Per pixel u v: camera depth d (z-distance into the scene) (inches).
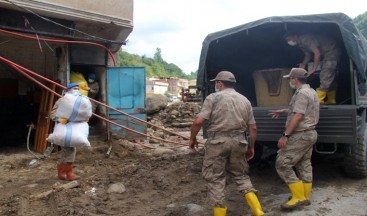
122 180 243.9
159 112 769.6
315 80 263.9
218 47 275.6
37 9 328.5
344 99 262.2
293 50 299.4
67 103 236.8
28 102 446.0
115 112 385.4
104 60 392.2
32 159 315.0
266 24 236.8
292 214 175.0
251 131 171.6
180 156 323.0
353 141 198.5
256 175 254.7
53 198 202.8
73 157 248.5
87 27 382.3
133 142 392.2
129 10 395.5
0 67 430.0
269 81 254.2
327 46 228.8
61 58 370.6
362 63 212.7
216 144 159.2
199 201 199.9
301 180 186.2
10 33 313.9
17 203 196.2
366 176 231.1
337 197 197.8
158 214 181.8
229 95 163.9
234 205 192.5
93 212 183.2
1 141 411.8
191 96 1001.5
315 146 216.8
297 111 177.5
